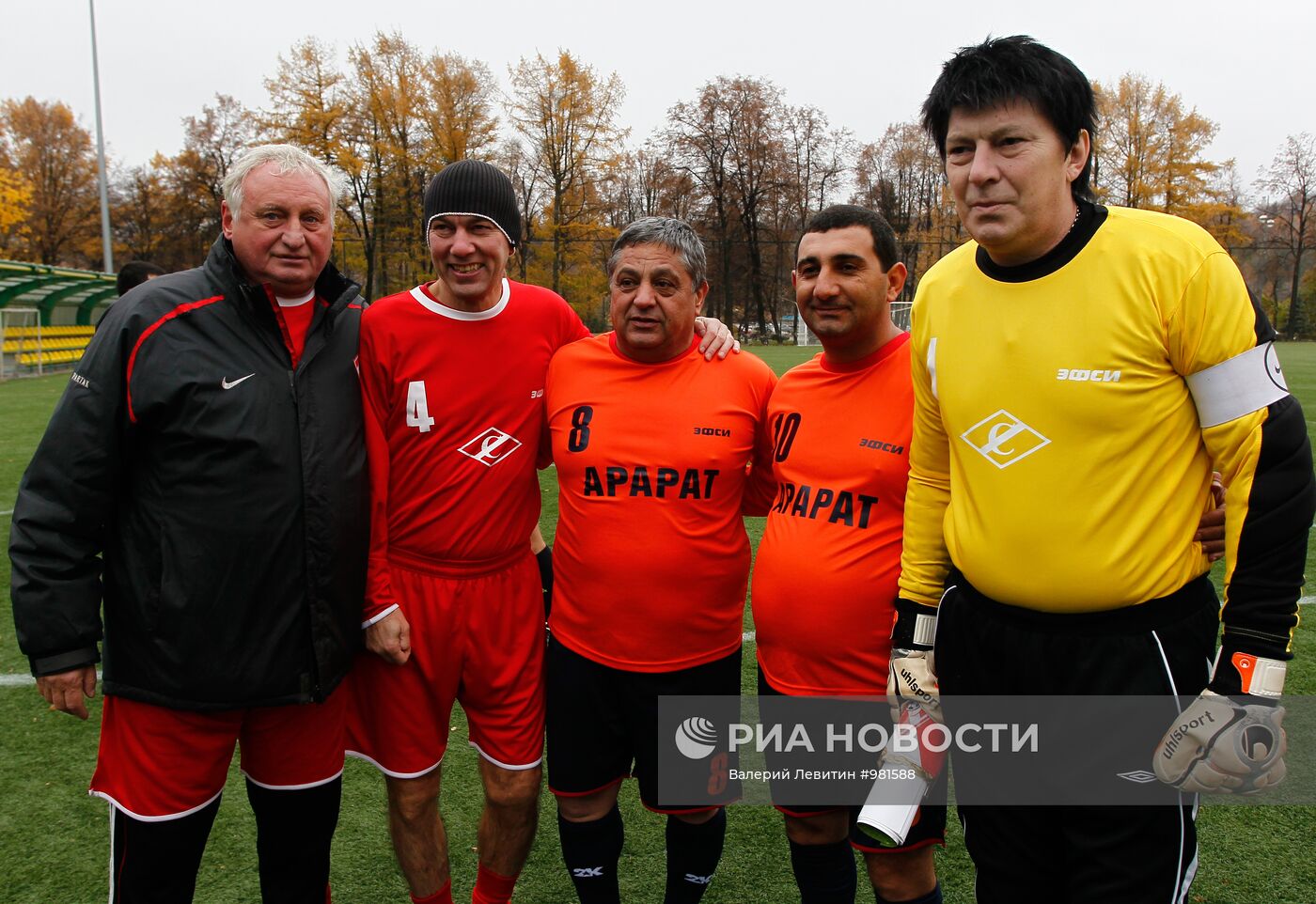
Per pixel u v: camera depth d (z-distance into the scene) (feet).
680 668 7.63
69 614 6.35
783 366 72.84
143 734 6.63
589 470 7.67
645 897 8.62
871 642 7.00
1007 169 5.07
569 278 112.16
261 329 6.72
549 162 110.32
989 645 5.73
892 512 7.02
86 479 6.33
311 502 6.81
